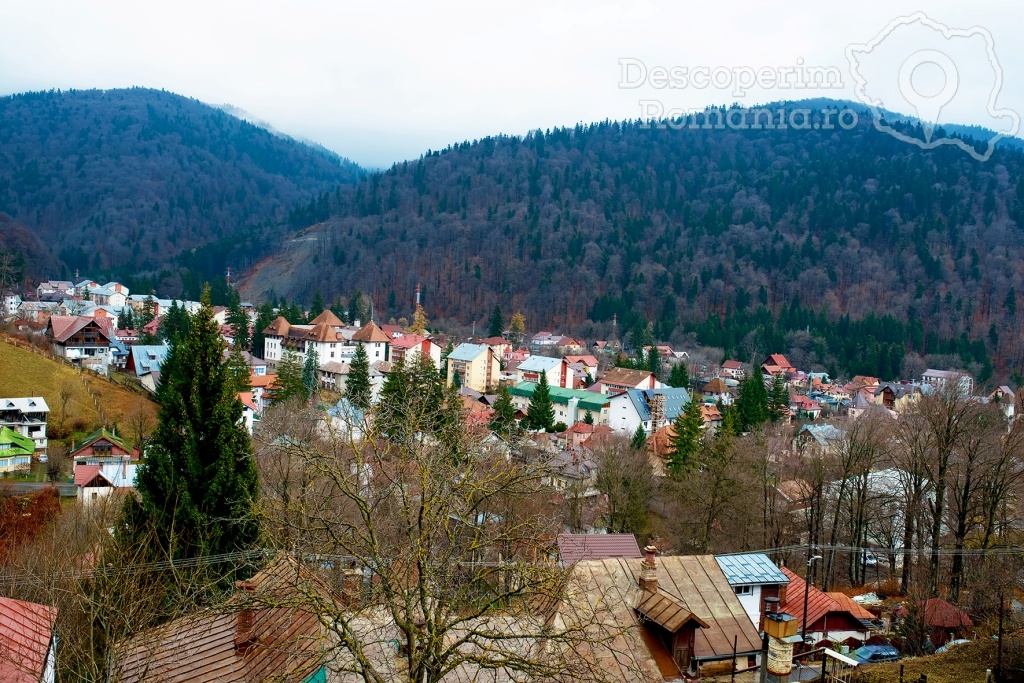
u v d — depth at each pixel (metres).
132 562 20.69
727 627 24.30
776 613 20.44
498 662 15.41
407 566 16.97
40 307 165.00
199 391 29.95
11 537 37.72
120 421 75.00
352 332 145.25
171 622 18.91
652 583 23.94
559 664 15.83
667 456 78.88
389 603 16.03
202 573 24.98
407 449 18.44
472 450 21.83
